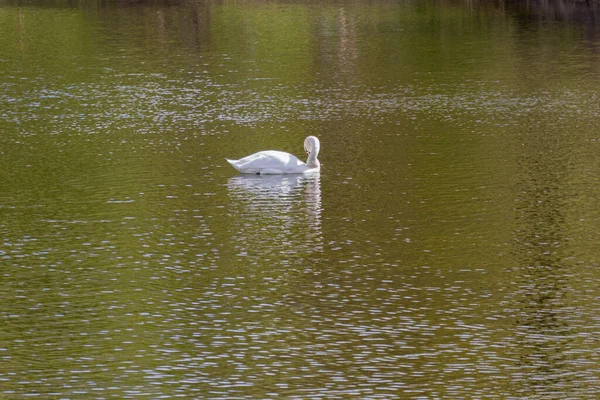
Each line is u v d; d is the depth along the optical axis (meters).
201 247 23.02
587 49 56.16
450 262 21.86
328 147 33.38
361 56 55.12
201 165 30.86
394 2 84.38
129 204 26.52
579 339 17.88
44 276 21.14
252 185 28.39
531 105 40.53
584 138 34.06
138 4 83.88
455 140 34.16
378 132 35.78
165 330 18.33
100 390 15.99
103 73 49.50
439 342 17.80
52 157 32.06
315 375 16.53
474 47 57.81
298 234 23.88
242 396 15.81
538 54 54.75
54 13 77.44
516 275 21.00
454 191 27.52
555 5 79.31
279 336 18.05
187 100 42.31
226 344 17.72
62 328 18.44
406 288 20.33
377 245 23.03
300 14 76.06
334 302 19.66
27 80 47.56
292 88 45.28
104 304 19.59
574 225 24.30
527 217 24.98
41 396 15.78
